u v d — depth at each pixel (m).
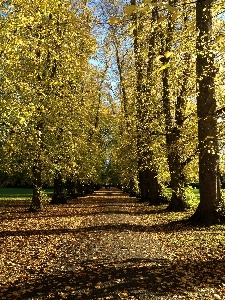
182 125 16.73
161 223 14.67
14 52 10.05
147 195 30.33
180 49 12.06
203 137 12.80
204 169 13.09
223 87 13.68
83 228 13.87
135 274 7.34
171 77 16.14
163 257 8.79
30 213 19.81
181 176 18.91
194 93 14.88
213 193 13.09
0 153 15.88
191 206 19.38
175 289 6.38
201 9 12.09
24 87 11.40
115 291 6.33
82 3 25.12
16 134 11.45
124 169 32.81
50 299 6.04
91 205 26.94
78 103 21.89
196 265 7.98
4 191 50.88
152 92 19.45
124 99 28.72
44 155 17.06
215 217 12.92
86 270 7.74
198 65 12.71
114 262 8.31
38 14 10.55
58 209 22.70
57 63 16.48
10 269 8.07
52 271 7.79
